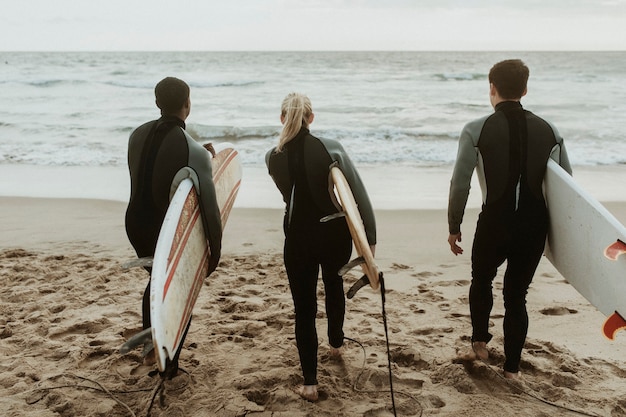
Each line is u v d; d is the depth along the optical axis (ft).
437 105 65.98
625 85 87.25
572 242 8.18
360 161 33.86
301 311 8.55
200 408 8.39
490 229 8.35
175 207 7.84
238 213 21.18
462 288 13.70
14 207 21.95
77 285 13.67
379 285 7.14
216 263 8.96
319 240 8.23
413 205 22.98
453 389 8.96
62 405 8.45
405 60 187.93
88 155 36.17
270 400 8.61
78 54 281.95
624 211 21.30
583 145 39.11
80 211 21.42
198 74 116.37
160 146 8.33
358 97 74.23
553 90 80.43
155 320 6.41
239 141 41.81
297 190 8.15
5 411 8.28
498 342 10.52
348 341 10.69
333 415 8.24
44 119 53.21
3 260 15.60
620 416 8.17
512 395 8.73
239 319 11.82
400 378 9.30
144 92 78.89
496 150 8.12
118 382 9.20
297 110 8.09
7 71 120.78
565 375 9.21
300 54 271.49
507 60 8.20
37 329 11.19
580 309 12.28
